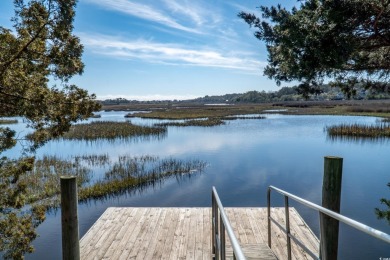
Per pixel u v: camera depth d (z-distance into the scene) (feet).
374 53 14.07
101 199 33.94
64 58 16.07
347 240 23.85
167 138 84.48
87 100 17.43
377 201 33.17
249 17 13.39
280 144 72.43
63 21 15.16
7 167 16.28
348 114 167.12
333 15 10.23
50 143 76.48
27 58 15.06
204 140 79.87
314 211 30.14
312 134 89.40
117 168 45.68
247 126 114.93
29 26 14.92
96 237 16.35
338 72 14.71
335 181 10.61
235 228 17.49
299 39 10.86
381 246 22.68
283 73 14.15
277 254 14.34
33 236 16.51
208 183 40.34
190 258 14.03
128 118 171.73
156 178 41.37
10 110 15.05
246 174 45.06
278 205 32.48
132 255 14.38
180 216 19.47
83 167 47.14
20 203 16.35
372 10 10.48
